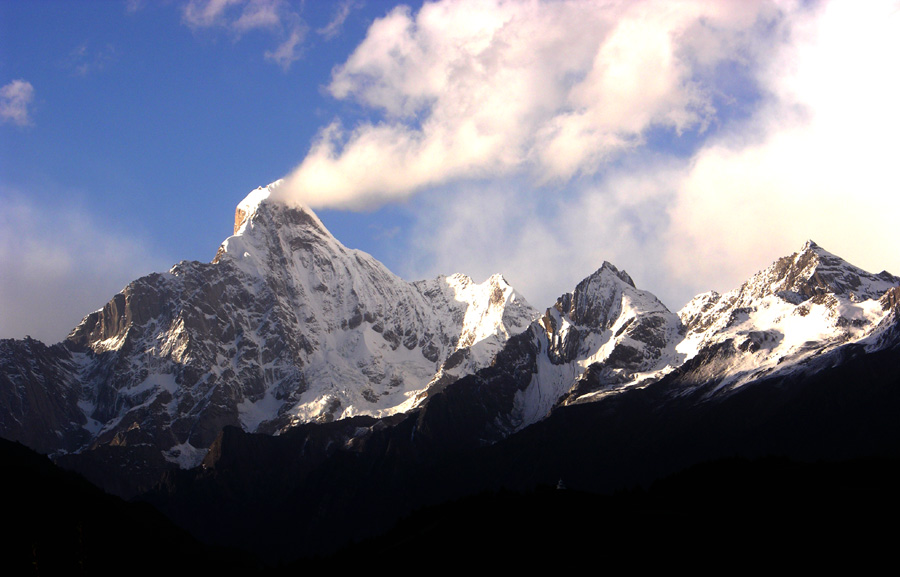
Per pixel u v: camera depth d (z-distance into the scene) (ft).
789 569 632.38
